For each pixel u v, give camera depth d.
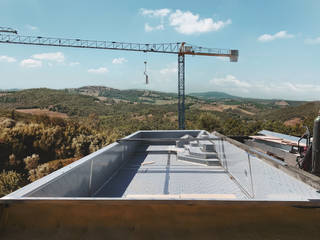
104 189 3.22
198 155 4.94
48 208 1.48
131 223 1.44
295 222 1.39
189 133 7.76
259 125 36.94
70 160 48.66
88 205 1.47
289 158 3.64
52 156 46.78
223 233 1.39
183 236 1.40
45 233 1.44
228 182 3.48
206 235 1.40
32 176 41.56
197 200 1.45
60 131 49.56
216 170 4.20
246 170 3.03
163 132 7.74
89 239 1.42
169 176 3.85
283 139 4.48
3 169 39.81
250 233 1.38
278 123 34.31
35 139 45.53
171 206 1.44
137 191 3.14
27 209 1.48
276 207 1.41
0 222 1.45
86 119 68.56
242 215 1.42
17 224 1.46
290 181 1.96
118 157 4.48
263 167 2.47
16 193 1.63
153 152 6.23
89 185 2.88
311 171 2.70
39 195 1.78
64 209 1.47
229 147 3.96
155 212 1.44
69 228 1.45
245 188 3.03
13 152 41.81
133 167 4.52
